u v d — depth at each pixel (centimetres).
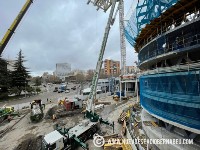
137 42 2800
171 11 1728
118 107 4266
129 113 3103
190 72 1323
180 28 1627
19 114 3697
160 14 1798
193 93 1316
